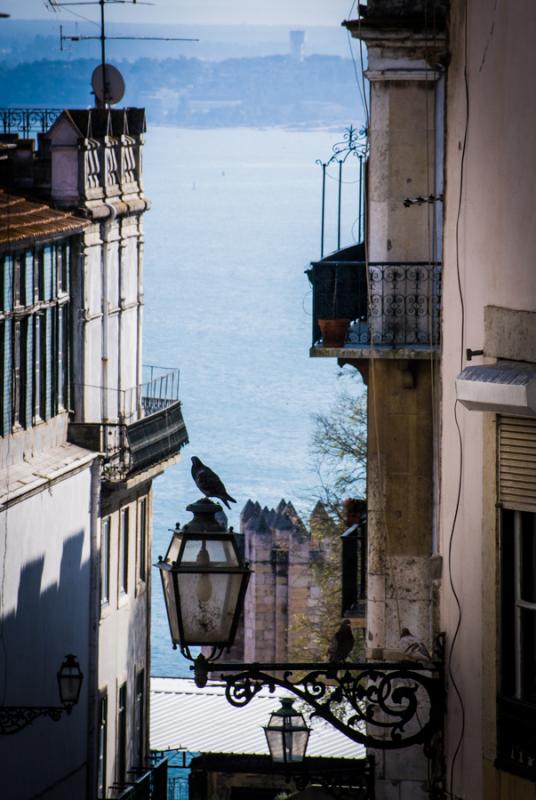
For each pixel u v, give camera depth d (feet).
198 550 86.89
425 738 92.89
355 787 145.89
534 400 79.30
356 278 147.23
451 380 96.07
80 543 253.24
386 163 145.69
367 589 150.71
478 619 88.38
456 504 93.71
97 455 257.96
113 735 272.92
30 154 264.31
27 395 240.53
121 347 282.36
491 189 89.51
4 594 221.46
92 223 265.95
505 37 88.07
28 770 228.63
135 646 285.84
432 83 144.25
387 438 148.36
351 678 87.30
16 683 225.35
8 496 222.69
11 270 234.79
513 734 85.66
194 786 214.48
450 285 97.66
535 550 85.46
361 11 143.02
